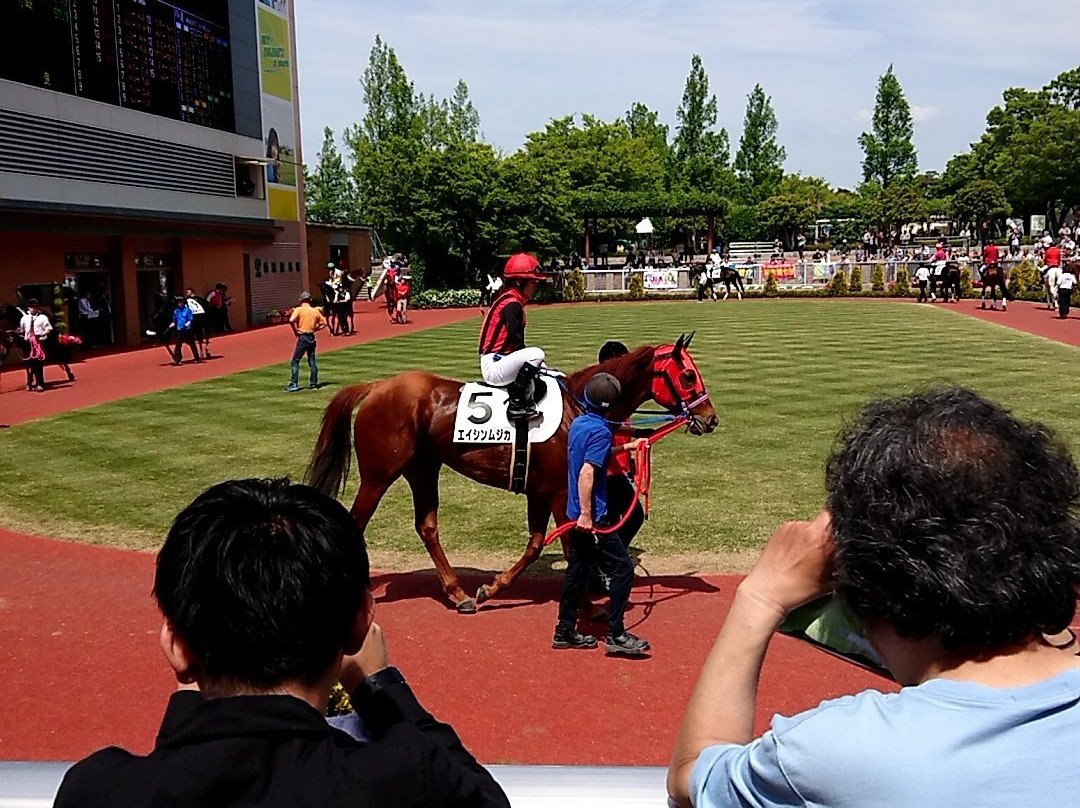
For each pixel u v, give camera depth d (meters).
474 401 6.43
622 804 1.77
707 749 1.47
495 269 44.16
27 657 6.02
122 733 5.03
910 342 21.70
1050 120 59.81
